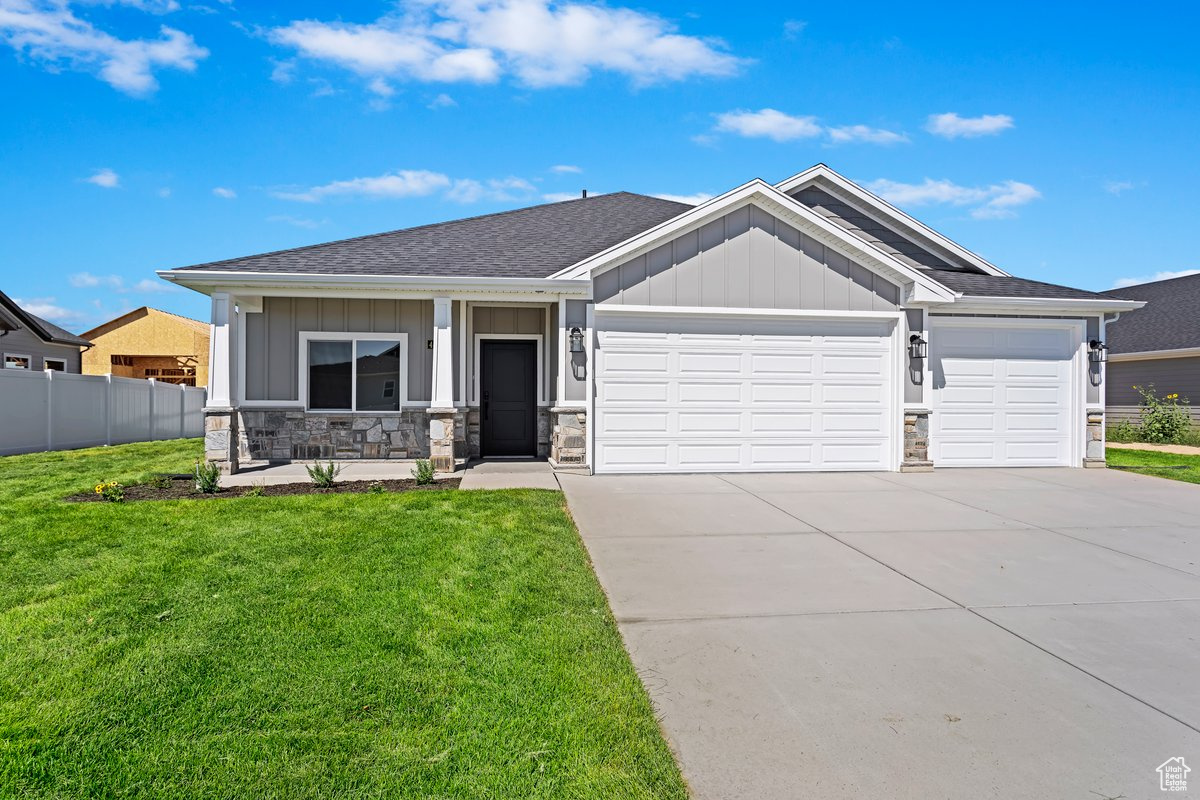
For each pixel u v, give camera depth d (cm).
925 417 1112
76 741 283
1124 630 432
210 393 1002
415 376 1253
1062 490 934
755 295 1072
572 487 925
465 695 326
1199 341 1902
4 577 493
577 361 1038
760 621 439
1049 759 286
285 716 304
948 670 371
